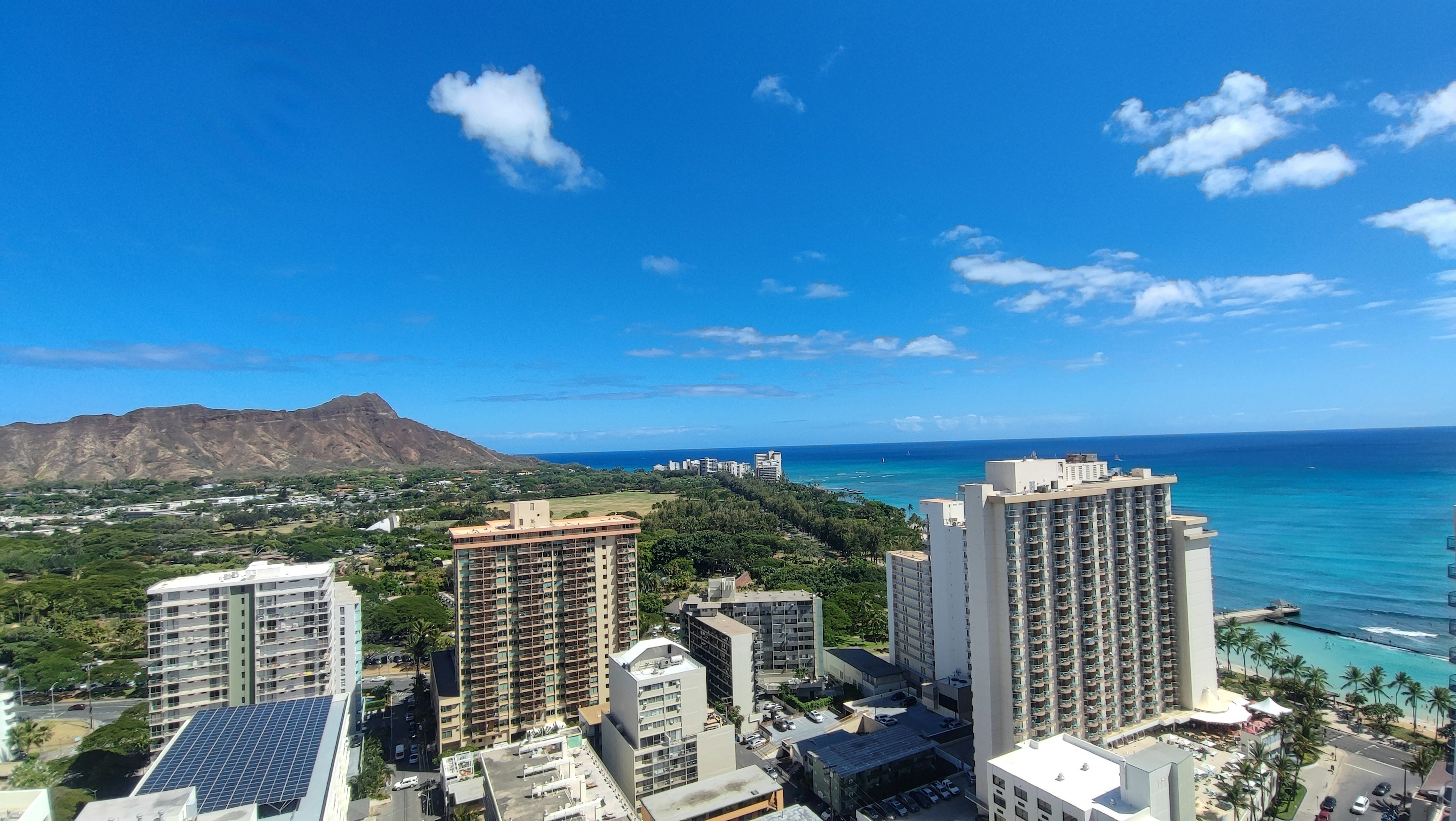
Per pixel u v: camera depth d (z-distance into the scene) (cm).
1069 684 11062
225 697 12538
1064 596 11112
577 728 12206
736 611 17538
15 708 14912
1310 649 19062
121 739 12162
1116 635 11919
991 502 10906
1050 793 8412
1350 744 12862
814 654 17525
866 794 11312
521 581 14088
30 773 11050
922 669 15812
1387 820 10344
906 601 16388
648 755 11294
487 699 13725
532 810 8488
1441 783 11169
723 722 13238
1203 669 12706
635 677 11456
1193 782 8219
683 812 10050
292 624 12912
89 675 16312
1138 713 12062
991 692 10719
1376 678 14500
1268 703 13025
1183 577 12588
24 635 17888
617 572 14912
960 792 11238
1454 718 7856
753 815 10456
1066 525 11231
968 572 11181
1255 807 10056
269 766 8562
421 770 12962
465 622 13675
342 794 9931
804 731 14188
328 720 9875
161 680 12225
